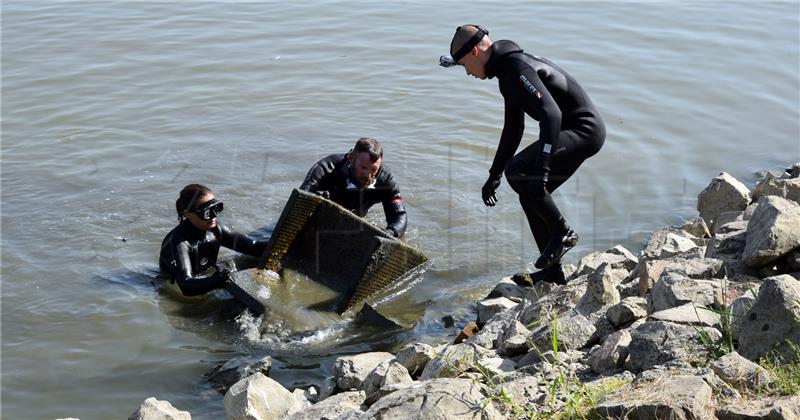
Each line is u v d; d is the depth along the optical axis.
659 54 12.06
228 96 10.91
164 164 9.36
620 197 8.68
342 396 4.90
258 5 14.09
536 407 4.32
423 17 13.48
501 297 6.72
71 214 8.31
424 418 4.05
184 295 7.04
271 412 5.06
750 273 5.39
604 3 14.18
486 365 5.13
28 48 12.16
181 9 13.90
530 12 13.65
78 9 13.85
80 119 10.24
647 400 3.90
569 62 11.73
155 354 6.23
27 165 9.22
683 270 5.48
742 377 4.14
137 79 11.30
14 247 7.69
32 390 5.77
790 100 10.74
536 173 6.16
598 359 4.78
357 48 12.32
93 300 6.94
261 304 6.77
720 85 11.14
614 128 10.04
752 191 7.66
